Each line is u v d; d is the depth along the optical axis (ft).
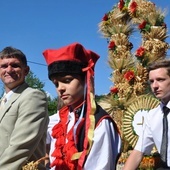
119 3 20.38
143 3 19.88
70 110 9.84
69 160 9.18
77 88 9.27
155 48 19.04
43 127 10.53
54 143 10.03
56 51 9.37
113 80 19.67
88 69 9.21
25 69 11.28
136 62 19.47
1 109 11.00
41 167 10.73
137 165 11.10
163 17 19.49
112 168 9.04
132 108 17.02
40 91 10.87
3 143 10.45
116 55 19.99
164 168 10.57
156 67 10.61
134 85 19.13
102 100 19.61
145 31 19.45
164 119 10.68
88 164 8.84
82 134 9.25
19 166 10.03
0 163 10.03
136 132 16.83
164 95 10.61
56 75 9.30
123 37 20.08
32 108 10.48
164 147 10.56
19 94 10.82
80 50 9.27
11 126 10.52
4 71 11.01
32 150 10.24
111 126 9.17
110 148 8.96
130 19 20.31
